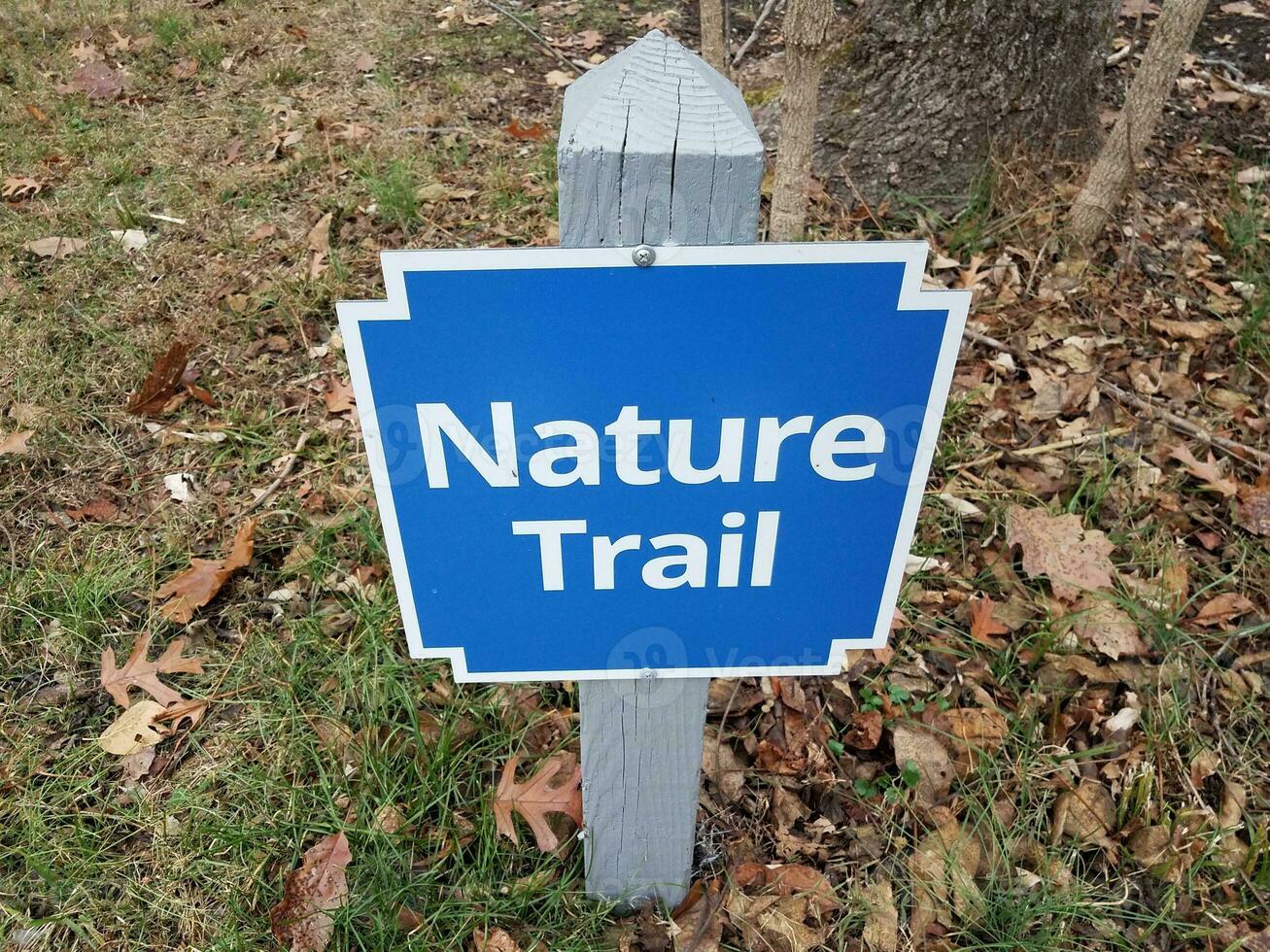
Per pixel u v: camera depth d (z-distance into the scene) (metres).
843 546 1.38
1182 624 2.51
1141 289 3.50
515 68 5.09
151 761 2.24
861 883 2.04
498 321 1.15
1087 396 3.11
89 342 3.38
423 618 1.45
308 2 5.69
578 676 1.54
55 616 2.53
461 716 2.29
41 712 2.36
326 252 3.69
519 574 1.40
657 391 1.22
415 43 5.29
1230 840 2.11
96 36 5.27
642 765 1.70
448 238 3.76
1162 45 3.08
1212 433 2.99
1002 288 3.50
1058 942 1.94
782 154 2.71
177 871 2.03
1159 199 3.96
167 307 3.52
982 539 2.73
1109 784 2.21
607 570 1.40
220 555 2.71
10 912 1.99
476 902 1.95
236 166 4.26
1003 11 3.57
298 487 2.90
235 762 2.22
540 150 4.31
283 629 2.52
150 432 3.08
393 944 1.89
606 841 1.85
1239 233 3.63
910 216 3.79
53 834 2.10
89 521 2.81
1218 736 2.29
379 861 1.96
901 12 3.68
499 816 2.03
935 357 1.19
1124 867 2.07
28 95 4.76
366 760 2.13
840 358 1.19
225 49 5.21
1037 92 3.73
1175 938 1.97
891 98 3.79
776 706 2.35
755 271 1.12
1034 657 2.42
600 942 1.94
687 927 1.96
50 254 3.72
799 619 1.47
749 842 2.11
